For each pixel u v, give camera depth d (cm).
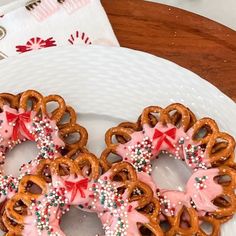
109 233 71
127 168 72
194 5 94
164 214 72
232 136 76
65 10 83
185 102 78
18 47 81
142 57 79
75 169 72
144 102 79
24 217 70
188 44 82
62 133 75
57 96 76
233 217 73
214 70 81
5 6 83
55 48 79
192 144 75
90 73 79
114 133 76
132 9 83
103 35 82
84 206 72
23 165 75
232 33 82
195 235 72
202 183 73
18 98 77
